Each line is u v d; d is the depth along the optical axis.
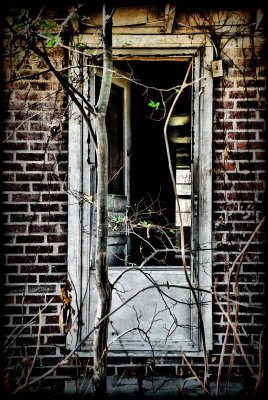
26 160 2.96
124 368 2.92
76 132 2.94
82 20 2.86
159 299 2.97
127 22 2.94
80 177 2.95
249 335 2.89
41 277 2.96
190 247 3.01
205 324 2.88
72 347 2.88
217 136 2.97
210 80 2.94
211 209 2.93
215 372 2.88
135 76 4.11
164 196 5.20
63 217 2.97
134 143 4.46
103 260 2.05
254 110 2.96
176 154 5.30
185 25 2.93
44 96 2.96
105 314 2.07
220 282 2.93
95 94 3.05
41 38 2.14
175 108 4.86
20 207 2.96
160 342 2.92
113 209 3.35
